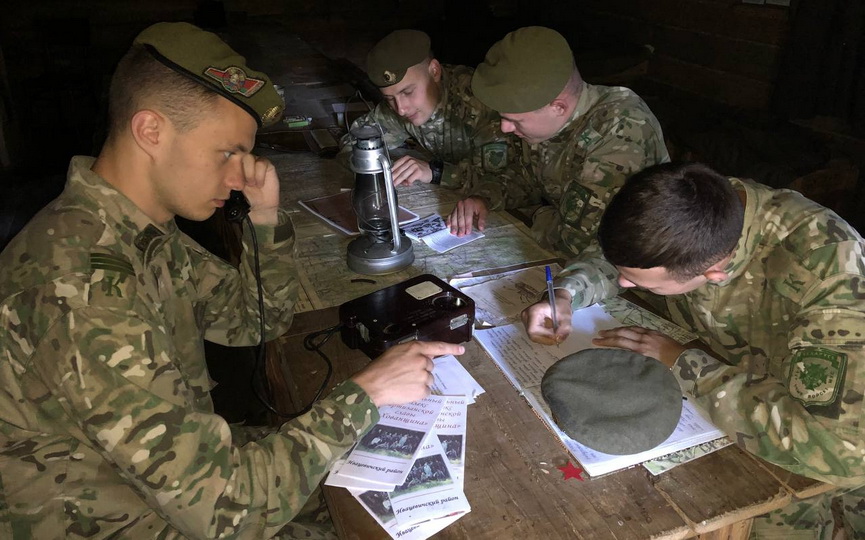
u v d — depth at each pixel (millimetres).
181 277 1117
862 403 928
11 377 840
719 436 1042
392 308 1269
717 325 1272
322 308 1429
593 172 1574
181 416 842
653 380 1080
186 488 827
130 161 935
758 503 919
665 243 997
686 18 4266
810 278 1073
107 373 807
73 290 825
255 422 2240
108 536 940
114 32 5801
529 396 1126
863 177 3285
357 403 997
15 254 865
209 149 927
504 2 6656
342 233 1774
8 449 870
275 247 1305
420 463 984
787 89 3367
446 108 2299
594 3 5215
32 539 891
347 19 6664
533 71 1578
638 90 4684
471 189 2031
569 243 1591
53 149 4621
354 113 2736
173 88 885
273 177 1261
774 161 3227
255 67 3602
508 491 941
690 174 1044
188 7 5926
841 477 923
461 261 1626
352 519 898
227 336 1328
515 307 1405
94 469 909
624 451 991
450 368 1204
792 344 1038
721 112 3947
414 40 2148
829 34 3141
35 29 5434
